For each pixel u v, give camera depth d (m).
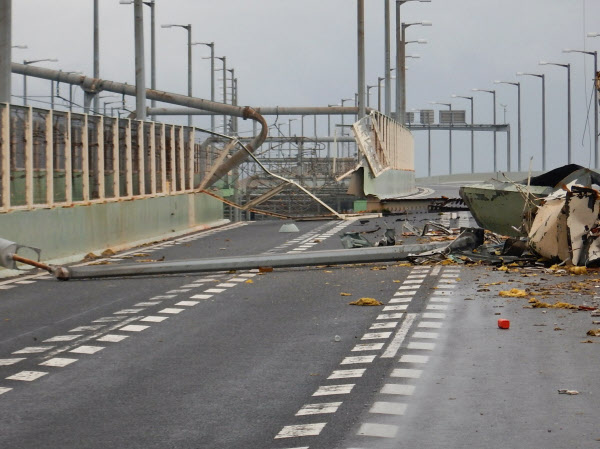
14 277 28.62
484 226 38.16
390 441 10.65
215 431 11.24
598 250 27.27
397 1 106.06
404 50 114.00
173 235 47.41
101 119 38.44
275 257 28.89
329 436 10.88
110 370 14.92
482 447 10.37
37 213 32.03
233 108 89.25
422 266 29.30
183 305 22.08
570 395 12.56
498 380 13.55
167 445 10.73
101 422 11.77
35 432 11.38
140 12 56.16
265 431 11.19
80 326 19.33
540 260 29.02
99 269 27.86
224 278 27.34
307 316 20.05
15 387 13.83
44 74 92.50
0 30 33.59
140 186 43.81
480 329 17.86
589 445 10.34
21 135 31.55
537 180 37.03
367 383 13.54
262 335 17.89
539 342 16.42
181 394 13.19
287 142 107.94
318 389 13.27
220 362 15.38
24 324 19.73
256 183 82.50
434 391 12.98
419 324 18.53
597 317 19.09
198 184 55.47
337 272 28.25
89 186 37.22
